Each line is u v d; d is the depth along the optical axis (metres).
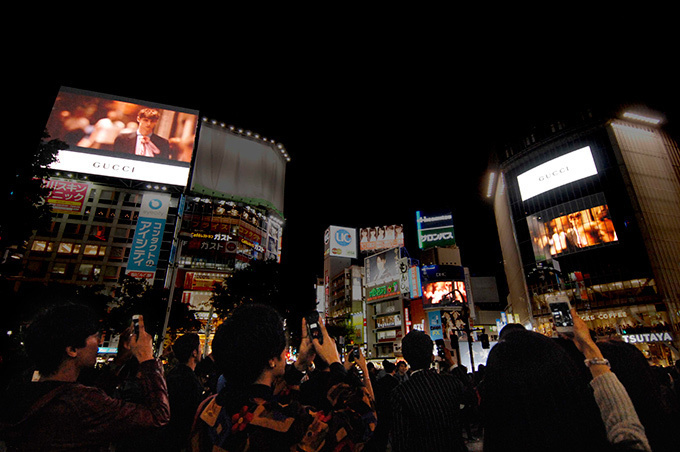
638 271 46.69
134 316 2.41
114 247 53.22
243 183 77.62
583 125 57.12
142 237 53.34
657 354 42.25
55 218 52.16
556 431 1.95
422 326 57.28
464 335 36.28
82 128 55.59
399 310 62.75
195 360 3.93
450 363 6.34
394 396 3.21
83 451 1.81
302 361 2.71
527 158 62.69
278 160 87.06
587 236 51.94
